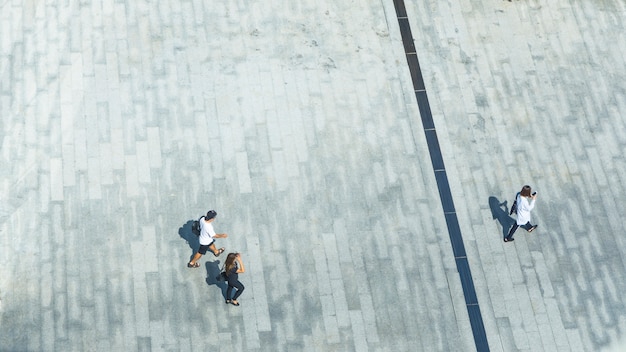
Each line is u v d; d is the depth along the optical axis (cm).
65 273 1822
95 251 1853
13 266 1816
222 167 1988
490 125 2123
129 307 1800
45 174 1928
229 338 1791
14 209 1880
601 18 2333
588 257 1966
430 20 2277
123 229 1886
